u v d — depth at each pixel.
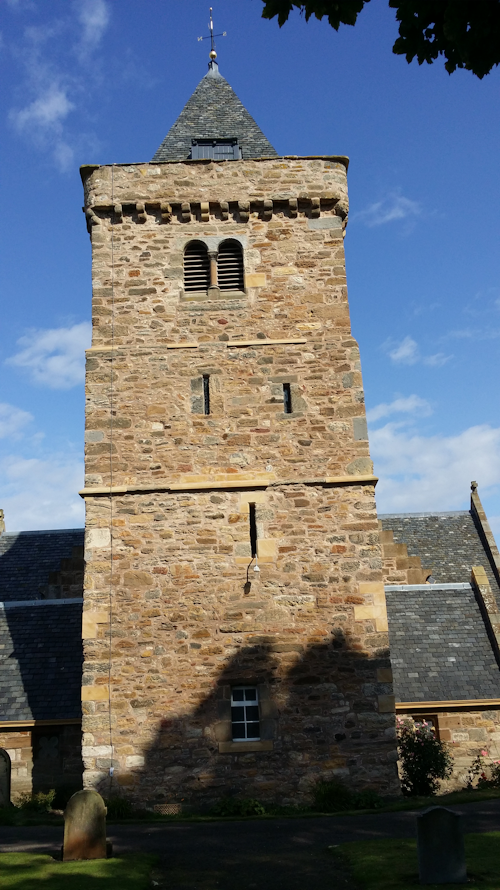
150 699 14.93
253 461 16.31
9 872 9.77
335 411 16.62
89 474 16.16
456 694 17.62
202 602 15.46
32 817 14.64
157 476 16.20
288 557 15.73
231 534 15.86
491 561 23.44
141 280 17.39
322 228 17.88
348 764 14.71
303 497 16.08
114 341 17.00
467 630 19.38
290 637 15.30
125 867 9.95
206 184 17.89
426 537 24.84
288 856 10.66
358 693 15.04
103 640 15.21
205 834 12.22
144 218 17.73
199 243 17.75
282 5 6.89
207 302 17.30
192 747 14.71
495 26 6.43
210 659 15.17
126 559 15.66
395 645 18.86
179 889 9.29
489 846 10.52
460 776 16.94
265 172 18.00
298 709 14.95
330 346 17.05
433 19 6.85
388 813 13.59
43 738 16.47
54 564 22.72
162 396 16.69
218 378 16.81
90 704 14.88
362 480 16.09
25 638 18.64
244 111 20.89
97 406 16.58
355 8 6.83
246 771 14.62
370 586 15.58
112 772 14.53
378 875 9.42
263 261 17.61
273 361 16.92
